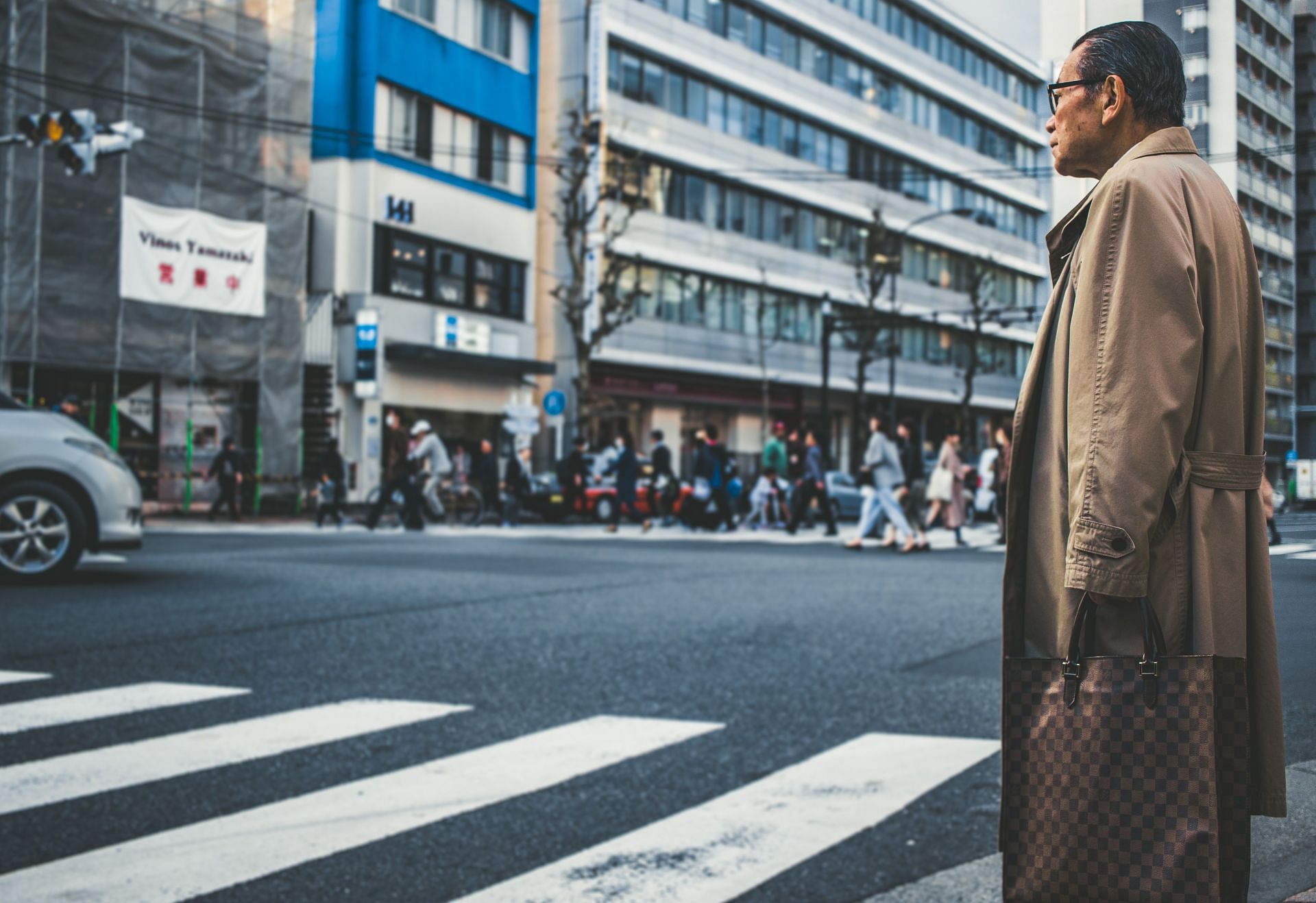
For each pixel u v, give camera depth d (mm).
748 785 4160
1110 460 1838
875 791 4062
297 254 24938
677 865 3367
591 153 30969
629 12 33688
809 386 40938
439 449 19969
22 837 3600
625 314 34250
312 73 25344
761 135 38531
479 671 6188
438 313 28938
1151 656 1792
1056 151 2219
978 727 4961
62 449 9359
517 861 3422
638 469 25125
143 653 6527
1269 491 2137
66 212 20781
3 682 5730
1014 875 1866
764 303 38594
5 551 9328
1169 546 1901
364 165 27141
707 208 36969
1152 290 1861
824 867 3346
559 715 5203
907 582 10648
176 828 3688
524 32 31875
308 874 3303
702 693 5660
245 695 5539
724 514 20750
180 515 22391
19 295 20250
